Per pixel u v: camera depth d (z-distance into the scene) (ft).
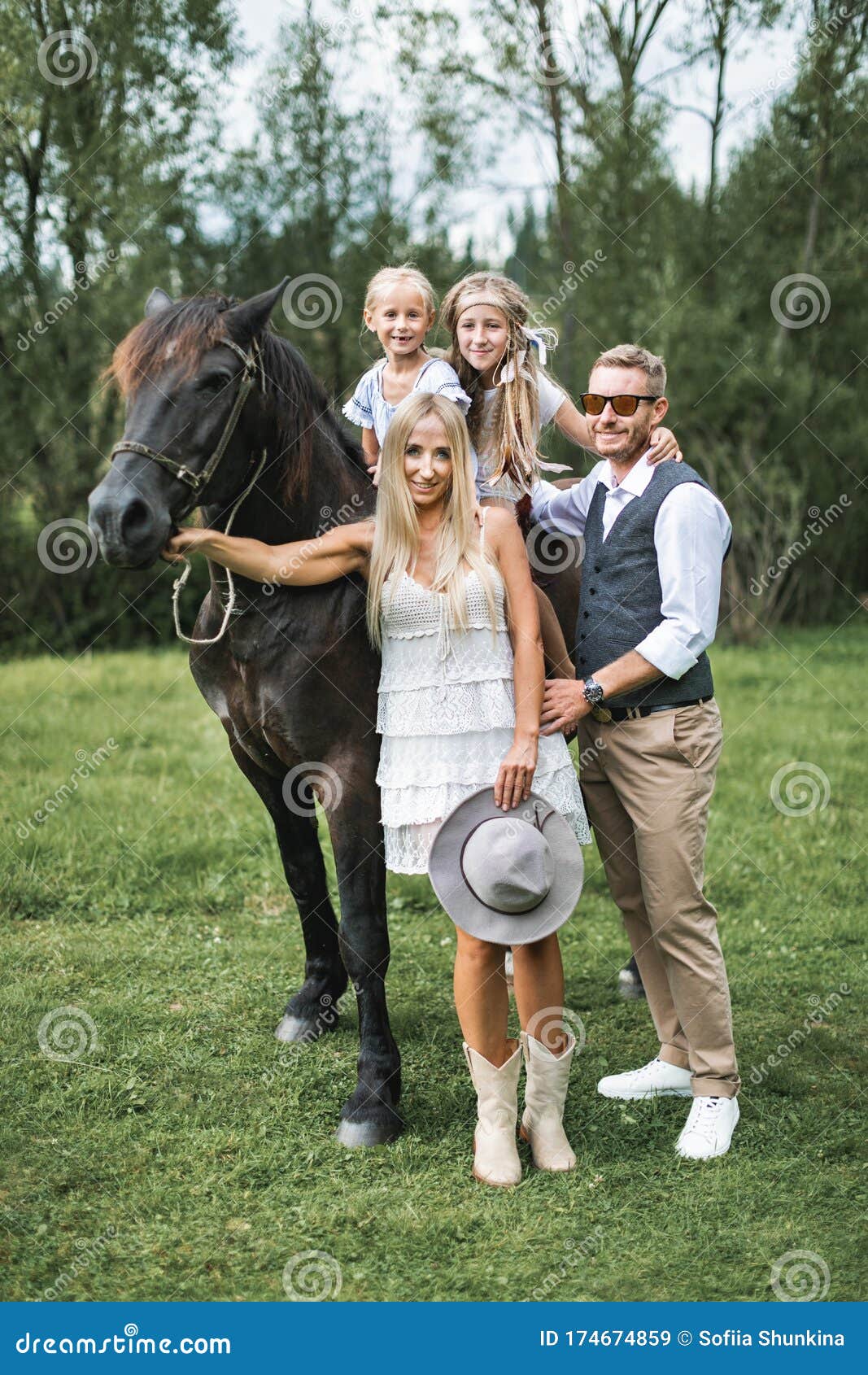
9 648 34.19
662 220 39.17
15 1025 11.10
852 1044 11.28
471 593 8.48
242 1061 10.59
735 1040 11.37
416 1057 10.78
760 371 38.58
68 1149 9.00
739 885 15.94
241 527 9.33
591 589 9.41
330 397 9.97
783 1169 8.87
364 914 9.29
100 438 35.01
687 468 9.17
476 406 9.91
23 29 31.65
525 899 8.13
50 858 15.67
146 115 34.04
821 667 32.71
